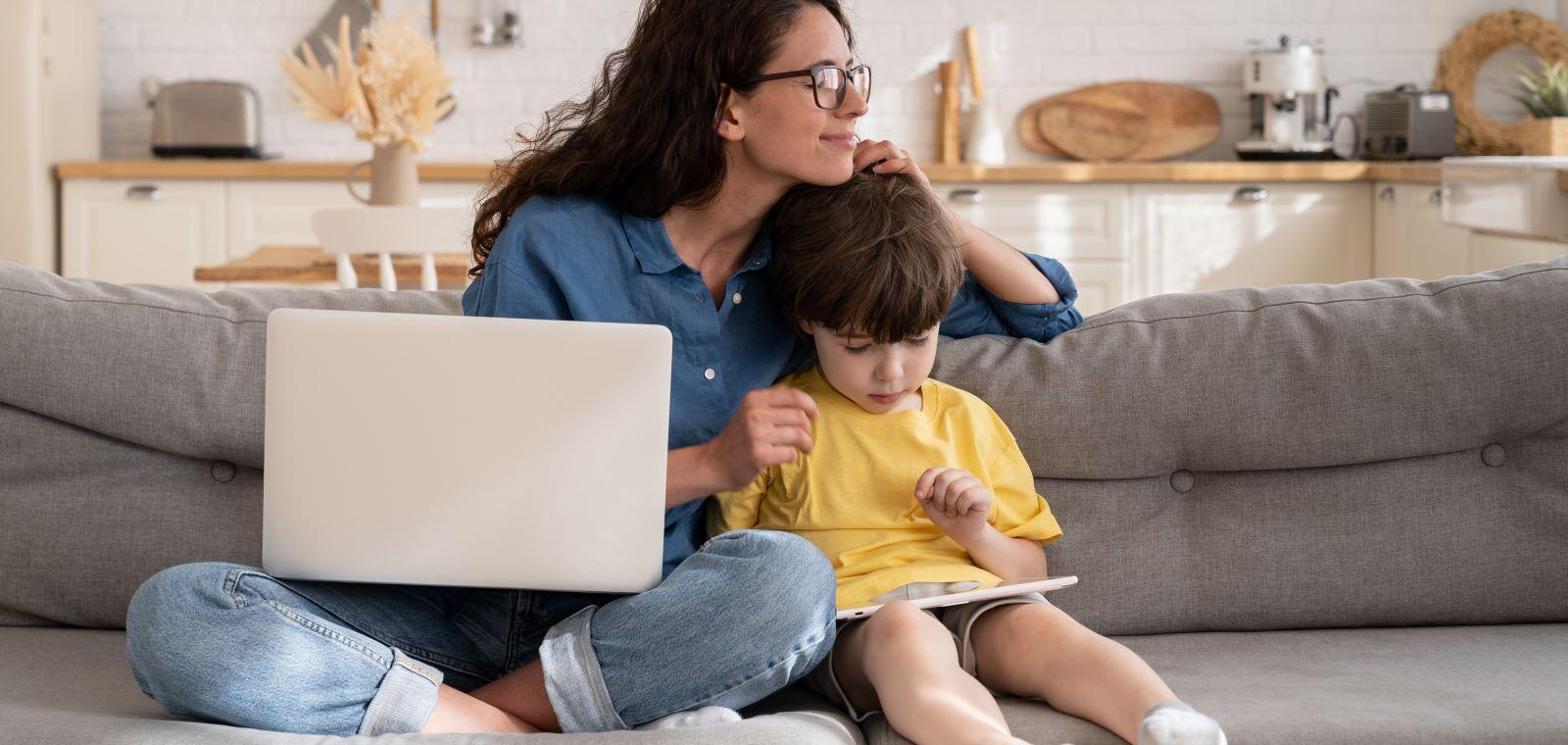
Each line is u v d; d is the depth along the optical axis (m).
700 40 1.48
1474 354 1.67
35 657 1.52
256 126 4.74
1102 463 1.69
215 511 1.66
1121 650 1.33
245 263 3.10
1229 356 1.70
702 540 1.65
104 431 1.64
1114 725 1.27
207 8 4.91
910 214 1.55
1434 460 1.71
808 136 1.49
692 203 1.52
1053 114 5.00
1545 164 3.16
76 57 4.65
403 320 1.31
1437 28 4.89
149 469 1.67
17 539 1.63
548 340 1.31
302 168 4.45
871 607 1.41
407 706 1.27
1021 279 1.74
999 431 1.67
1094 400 1.70
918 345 1.58
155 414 1.63
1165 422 1.69
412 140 3.12
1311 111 4.80
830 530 1.58
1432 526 1.68
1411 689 1.40
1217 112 4.94
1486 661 1.51
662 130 1.50
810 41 1.48
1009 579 1.53
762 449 1.39
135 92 4.94
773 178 1.52
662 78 1.49
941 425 1.64
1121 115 4.98
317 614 1.33
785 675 1.35
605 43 4.97
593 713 1.33
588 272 1.51
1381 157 4.61
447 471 1.32
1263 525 1.69
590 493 1.33
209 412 1.64
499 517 1.32
